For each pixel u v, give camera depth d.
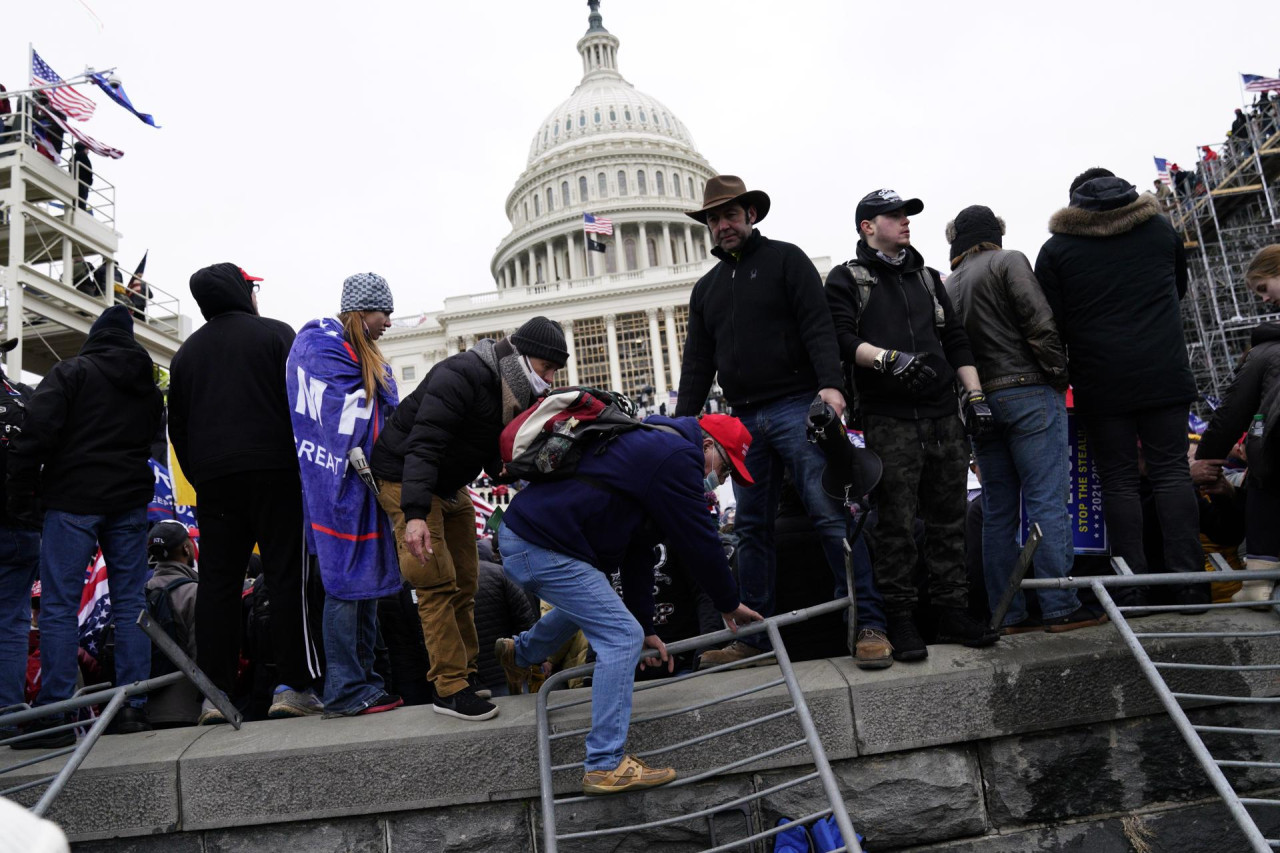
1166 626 4.16
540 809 3.86
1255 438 4.32
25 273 17.78
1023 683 3.92
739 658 4.62
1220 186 32.91
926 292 4.52
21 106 18.70
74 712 4.95
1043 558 4.40
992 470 4.71
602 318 84.00
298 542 4.64
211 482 4.52
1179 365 4.54
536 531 3.70
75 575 4.57
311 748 3.86
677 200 96.19
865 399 4.41
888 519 4.21
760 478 4.63
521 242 97.94
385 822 3.86
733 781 3.86
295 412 4.36
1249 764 3.35
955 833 3.90
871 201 4.52
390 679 5.45
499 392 4.11
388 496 4.20
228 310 4.81
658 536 4.07
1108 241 4.62
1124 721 4.00
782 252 4.56
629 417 3.85
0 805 1.15
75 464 4.59
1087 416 4.74
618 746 3.62
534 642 4.32
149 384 4.92
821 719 3.87
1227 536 5.55
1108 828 3.93
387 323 4.78
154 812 3.83
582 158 97.88
